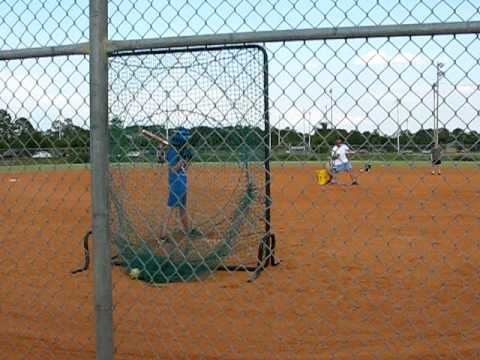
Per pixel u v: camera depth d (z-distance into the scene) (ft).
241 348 16.96
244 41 9.72
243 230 23.80
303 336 17.88
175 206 21.79
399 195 48.55
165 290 22.03
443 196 46.85
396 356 16.28
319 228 37.68
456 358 16.10
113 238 21.16
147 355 16.44
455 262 27.50
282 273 25.30
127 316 19.54
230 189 23.62
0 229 36.68
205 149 17.31
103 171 10.27
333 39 9.47
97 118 10.25
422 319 19.29
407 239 33.50
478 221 39.19
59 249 31.60
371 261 27.96
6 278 25.23
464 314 19.70
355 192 55.31
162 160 19.33
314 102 10.00
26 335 18.25
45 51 10.87
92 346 17.33
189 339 17.62
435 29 8.99
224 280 23.56
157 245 20.83
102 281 10.29
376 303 21.08
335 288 23.09
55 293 22.70
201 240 22.75
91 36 10.27
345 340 17.52
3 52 11.24
